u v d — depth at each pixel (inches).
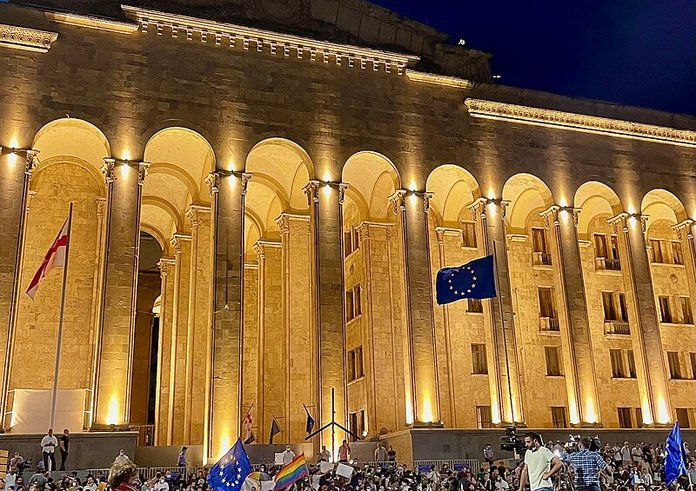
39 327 1528.1
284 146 1556.3
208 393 1352.1
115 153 1393.9
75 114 1384.1
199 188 1701.5
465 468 1311.5
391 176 1647.4
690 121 1969.7
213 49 1528.1
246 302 1975.9
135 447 1267.2
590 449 606.2
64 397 1309.1
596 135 1854.1
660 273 2079.2
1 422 1213.1
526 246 1984.5
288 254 1776.6
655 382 1712.6
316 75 1601.9
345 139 1588.3
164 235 1921.8
